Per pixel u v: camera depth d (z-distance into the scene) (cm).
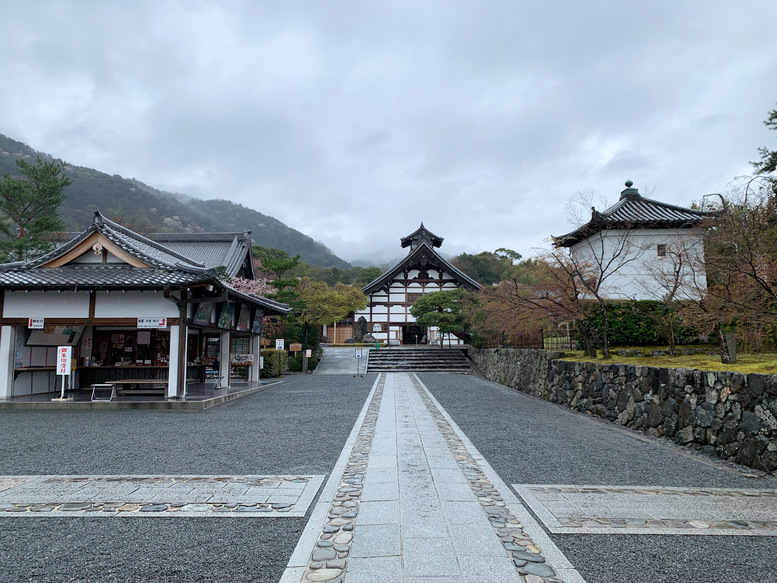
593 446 652
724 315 742
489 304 1551
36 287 1022
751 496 438
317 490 448
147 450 619
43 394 1171
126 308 1077
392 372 2164
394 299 3341
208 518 378
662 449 641
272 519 376
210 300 1084
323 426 789
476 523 363
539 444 657
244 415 928
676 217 1382
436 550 315
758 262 714
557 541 335
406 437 691
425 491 440
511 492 442
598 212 1308
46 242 2145
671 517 383
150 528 358
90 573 288
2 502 418
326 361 2464
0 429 782
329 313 2417
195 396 1130
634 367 834
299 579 276
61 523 369
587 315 1171
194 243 2870
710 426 623
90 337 1306
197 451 612
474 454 589
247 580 279
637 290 1379
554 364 1214
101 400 1039
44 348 1198
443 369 2245
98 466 539
